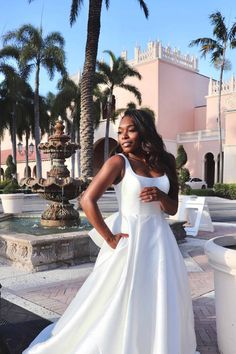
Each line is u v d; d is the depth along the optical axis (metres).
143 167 2.28
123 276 2.04
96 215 2.09
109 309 2.02
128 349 1.90
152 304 2.00
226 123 29.08
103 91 30.27
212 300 4.02
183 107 38.53
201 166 35.12
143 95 37.28
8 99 31.31
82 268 5.32
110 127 36.31
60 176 7.65
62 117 30.97
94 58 14.13
